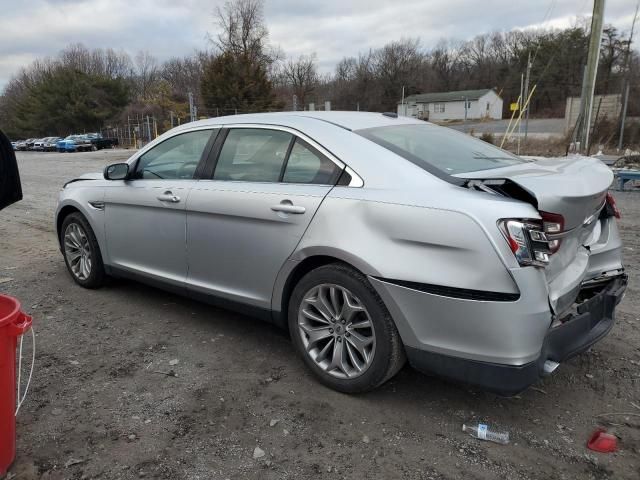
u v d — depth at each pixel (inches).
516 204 103.7
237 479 98.0
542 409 120.8
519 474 99.2
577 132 692.1
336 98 2974.9
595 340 116.7
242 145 148.3
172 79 3314.5
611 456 104.3
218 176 150.9
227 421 115.6
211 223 146.9
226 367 140.3
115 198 177.3
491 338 102.0
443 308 105.9
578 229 115.7
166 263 164.4
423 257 108.0
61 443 107.9
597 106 899.4
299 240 126.6
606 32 1733.5
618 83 1241.4
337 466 101.4
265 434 111.1
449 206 106.0
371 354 118.8
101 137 2005.4
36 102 2815.0
